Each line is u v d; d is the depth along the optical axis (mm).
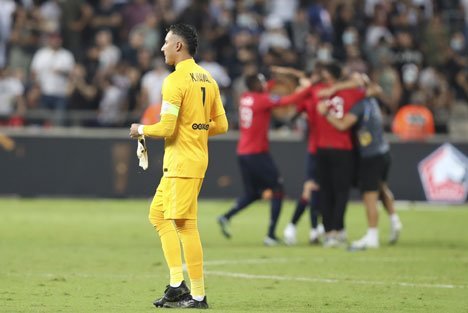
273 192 51375
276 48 83875
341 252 48062
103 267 41250
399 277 39188
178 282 29906
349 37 90062
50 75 81500
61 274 38781
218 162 74375
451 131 80062
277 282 37406
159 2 91000
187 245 29766
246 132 51344
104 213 66312
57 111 79188
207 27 90062
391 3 96500
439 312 30500
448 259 45438
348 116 48750
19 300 31828
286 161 74125
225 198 74375
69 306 30453
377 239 50312
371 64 89938
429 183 74750
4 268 40344
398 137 75000
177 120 29625
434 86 90312
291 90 62594
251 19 92250
